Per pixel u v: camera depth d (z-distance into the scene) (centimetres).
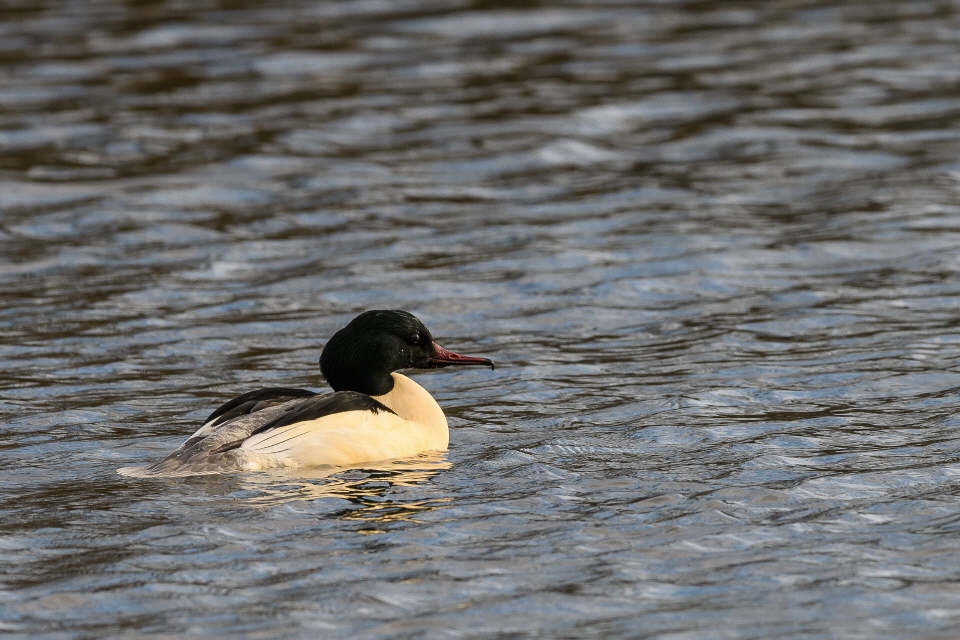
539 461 1171
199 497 1061
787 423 1274
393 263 1875
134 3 3566
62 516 1029
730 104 2642
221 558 951
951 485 1088
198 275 1838
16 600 889
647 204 2112
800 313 1648
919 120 2509
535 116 2586
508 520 1022
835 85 2753
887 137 2417
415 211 2100
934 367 1437
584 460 1177
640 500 1066
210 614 871
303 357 1537
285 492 1074
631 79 2834
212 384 1444
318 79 2864
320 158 2369
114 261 1894
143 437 1268
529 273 1822
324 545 973
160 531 997
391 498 1068
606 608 878
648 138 2464
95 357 1534
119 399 1392
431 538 987
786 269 1820
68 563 945
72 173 2284
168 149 2414
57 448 1229
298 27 3319
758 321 1625
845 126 2488
